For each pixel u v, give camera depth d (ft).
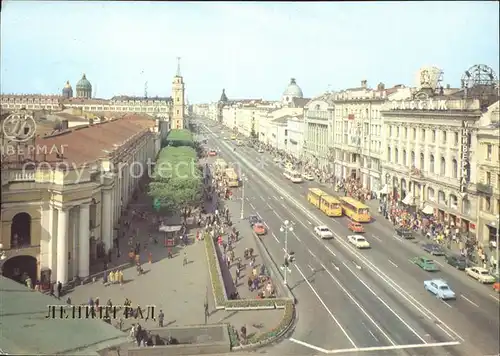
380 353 104.94
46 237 140.56
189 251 183.21
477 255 179.73
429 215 237.45
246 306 129.80
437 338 112.57
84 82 508.53
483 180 198.18
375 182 310.86
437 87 273.54
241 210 266.98
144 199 269.64
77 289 141.08
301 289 146.92
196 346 104.58
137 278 151.64
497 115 193.98
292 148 545.44
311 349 106.63
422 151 249.55
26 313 91.20
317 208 274.36
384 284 151.43
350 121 353.92
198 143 600.80
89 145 203.62
